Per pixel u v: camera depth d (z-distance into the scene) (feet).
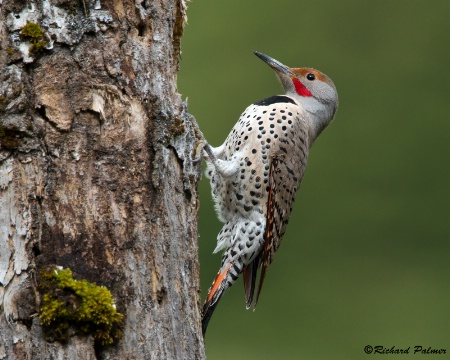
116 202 23.59
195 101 75.00
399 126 76.28
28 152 22.82
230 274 36.50
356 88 77.51
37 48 23.11
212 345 67.67
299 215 75.00
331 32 77.61
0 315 22.21
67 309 22.22
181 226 25.35
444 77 77.56
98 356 22.67
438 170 75.46
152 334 23.57
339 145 76.28
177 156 25.44
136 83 24.50
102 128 23.73
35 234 22.65
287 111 36.88
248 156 35.68
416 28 77.05
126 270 23.40
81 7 23.82
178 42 28.43
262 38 76.84
